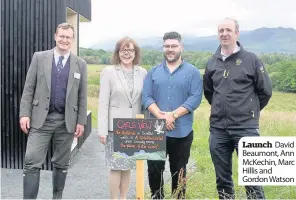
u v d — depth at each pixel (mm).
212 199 5309
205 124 11875
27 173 4652
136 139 4156
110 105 4621
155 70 4707
